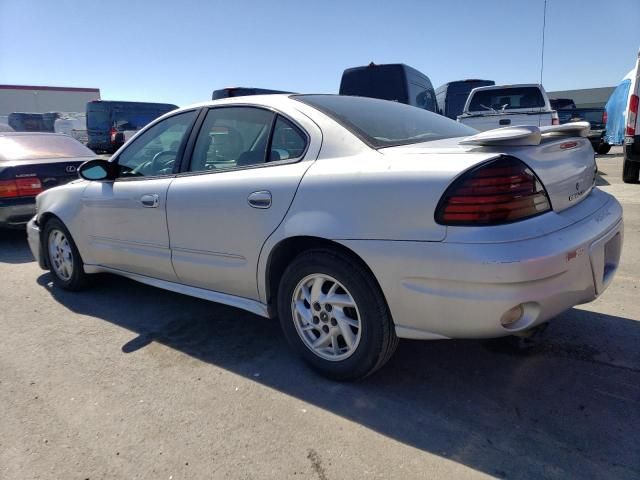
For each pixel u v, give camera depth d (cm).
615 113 1549
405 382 292
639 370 292
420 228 238
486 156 234
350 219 260
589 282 254
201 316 402
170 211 349
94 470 231
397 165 253
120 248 401
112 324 393
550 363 305
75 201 432
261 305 317
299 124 301
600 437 238
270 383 297
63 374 317
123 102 2000
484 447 235
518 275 221
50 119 2780
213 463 232
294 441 245
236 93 1130
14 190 620
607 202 297
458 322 238
